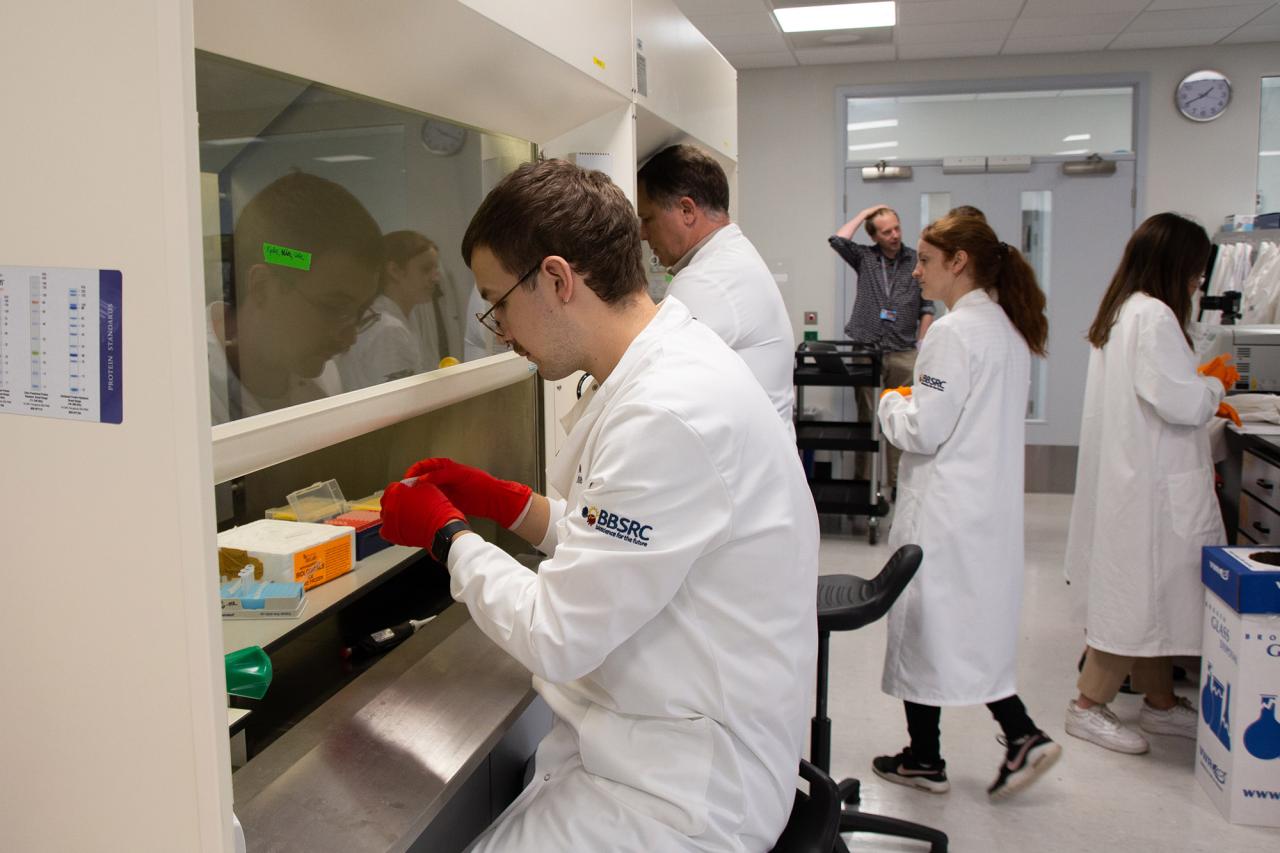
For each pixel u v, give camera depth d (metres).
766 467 0.95
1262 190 5.42
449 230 1.36
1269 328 3.21
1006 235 5.61
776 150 5.82
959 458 2.10
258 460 0.96
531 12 1.23
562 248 0.94
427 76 1.16
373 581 1.26
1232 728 2.13
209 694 0.73
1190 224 2.31
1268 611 2.06
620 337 1.00
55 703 0.79
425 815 0.98
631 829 0.95
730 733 0.97
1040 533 4.49
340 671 1.33
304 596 1.16
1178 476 2.35
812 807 1.13
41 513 0.76
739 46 5.15
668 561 0.88
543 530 1.24
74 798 0.80
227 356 0.92
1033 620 3.41
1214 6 4.43
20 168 0.72
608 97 1.60
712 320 1.74
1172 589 2.37
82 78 0.68
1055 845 2.09
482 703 1.21
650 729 0.98
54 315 0.73
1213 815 2.20
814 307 5.91
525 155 1.61
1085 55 5.38
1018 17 4.59
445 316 1.36
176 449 0.70
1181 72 5.30
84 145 0.69
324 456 1.60
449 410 1.71
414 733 1.13
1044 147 5.58
